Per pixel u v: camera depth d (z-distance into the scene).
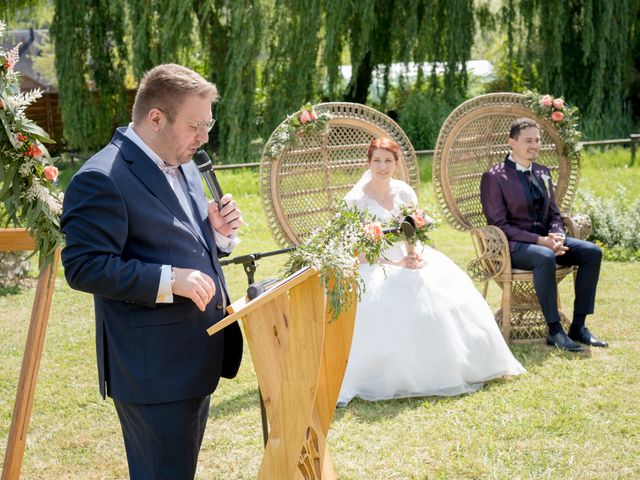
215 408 4.46
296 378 2.53
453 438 3.95
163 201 2.51
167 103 2.45
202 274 2.41
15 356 5.43
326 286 2.50
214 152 17.95
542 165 5.95
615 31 15.15
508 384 4.69
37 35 26.69
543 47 15.30
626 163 12.88
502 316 5.61
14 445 2.94
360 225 2.70
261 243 8.91
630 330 5.61
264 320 2.58
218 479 3.61
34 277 7.64
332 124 5.23
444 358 4.57
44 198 2.51
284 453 2.54
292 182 5.18
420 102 16.50
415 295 4.65
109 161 2.45
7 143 2.49
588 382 4.64
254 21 14.59
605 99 15.65
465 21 15.57
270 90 15.40
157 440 2.51
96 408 4.52
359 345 4.58
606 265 7.58
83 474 3.71
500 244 5.45
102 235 2.38
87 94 16.53
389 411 4.36
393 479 3.55
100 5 16.28
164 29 14.66
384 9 16.56
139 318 2.48
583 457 3.68
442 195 5.82
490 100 5.98
